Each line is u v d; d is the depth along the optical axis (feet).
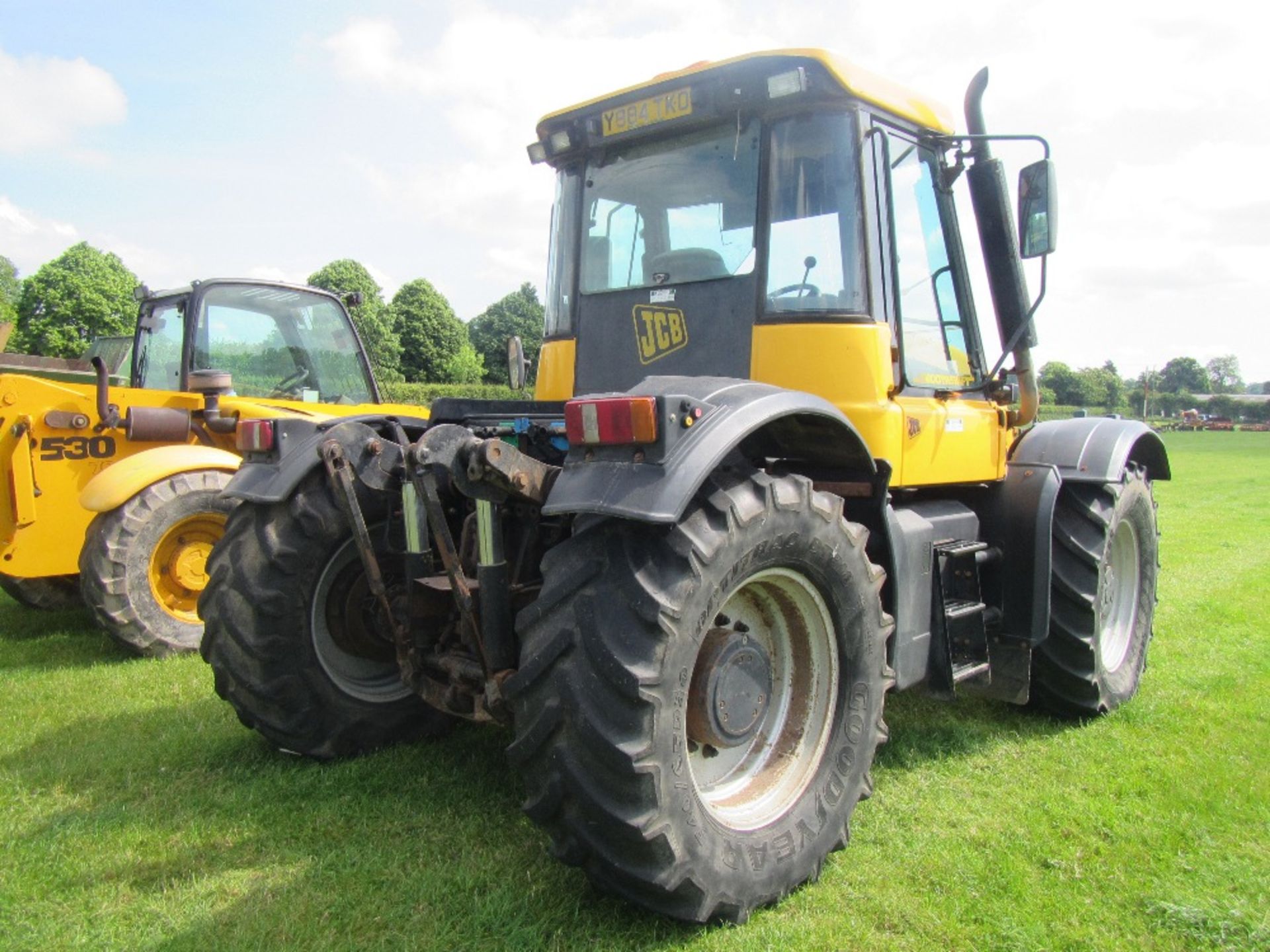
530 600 9.18
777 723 8.53
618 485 6.92
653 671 6.71
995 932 7.45
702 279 10.32
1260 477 65.67
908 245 10.67
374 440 10.14
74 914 7.59
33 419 17.34
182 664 16.17
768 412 7.50
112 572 16.34
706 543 7.11
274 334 20.98
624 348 10.94
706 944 7.16
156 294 20.89
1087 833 9.23
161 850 8.71
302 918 7.47
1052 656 12.50
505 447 7.93
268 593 10.33
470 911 7.55
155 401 18.66
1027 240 10.53
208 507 17.48
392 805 9.65
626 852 6.81
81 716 12.85
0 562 17.25
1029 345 11.92
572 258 11.49
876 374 9.70
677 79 10.20
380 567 10.97
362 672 11.34
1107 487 12.89
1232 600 21.04
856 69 9.72
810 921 7.55
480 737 11.76
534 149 11.89
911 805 9.87
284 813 9.51
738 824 7.67
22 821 9.36
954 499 12.35
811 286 9.79
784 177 9.85
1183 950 7.30
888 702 13.60
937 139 10.96
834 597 8.38
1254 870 8.46
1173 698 13.80
